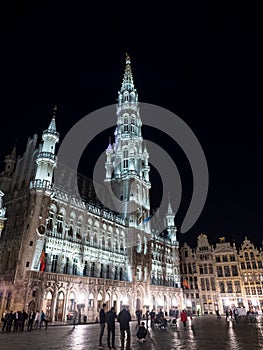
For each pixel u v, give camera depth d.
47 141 49.00
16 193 48.12
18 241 41.56
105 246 55.47
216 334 22.64
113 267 55.69
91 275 49.75
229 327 30.41
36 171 46.81
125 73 100.75
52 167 47.78
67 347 15.15
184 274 86.06
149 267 66.25
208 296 80.50
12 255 41.41
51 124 50.97
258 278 76.62
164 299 69.44
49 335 22.12
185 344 16.39
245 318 40.03
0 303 38.19
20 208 45.62
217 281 80.75
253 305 74.44
